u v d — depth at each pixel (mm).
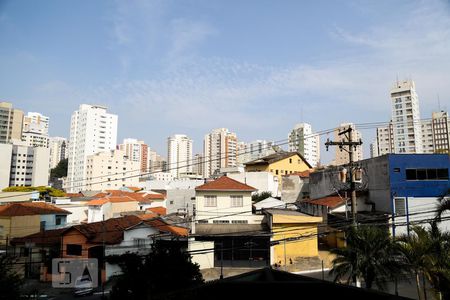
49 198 78625
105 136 151750
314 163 128500
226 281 8078
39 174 116438
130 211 61062
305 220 35469
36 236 36875
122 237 33812
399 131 127250
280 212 38938
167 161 191750
